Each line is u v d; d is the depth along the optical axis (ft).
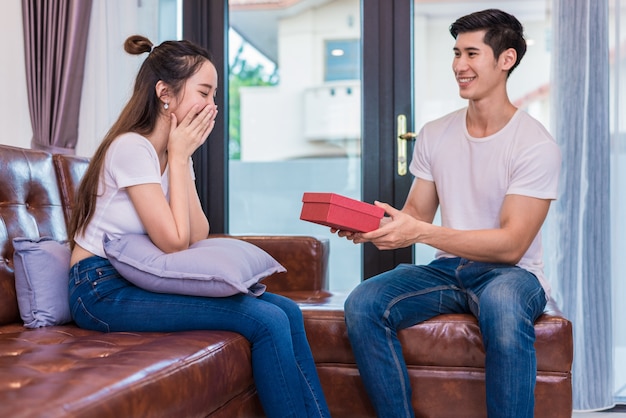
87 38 10.89
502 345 6.24
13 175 7.38
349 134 11.41
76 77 10.78
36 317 6.71
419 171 8.13
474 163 7.57
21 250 6.75
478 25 7.43
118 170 6.39
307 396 6.29
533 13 10.82
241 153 11.70
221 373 5.57
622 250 10.16
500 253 6.93
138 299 6.28
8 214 7.24
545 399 6.80
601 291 9.91
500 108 7.53
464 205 7.65
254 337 6.06
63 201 8.02
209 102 6.81
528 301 6.58
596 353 9.88
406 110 11.02
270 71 11.59
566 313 9.96
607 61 9.95
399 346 6.83
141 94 6.75
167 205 6.40
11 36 10.89
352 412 7.24
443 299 7.17
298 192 11.60
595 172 9.93
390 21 11.09
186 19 11.44
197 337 5.76
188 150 6.63
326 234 11.54
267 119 11.63
